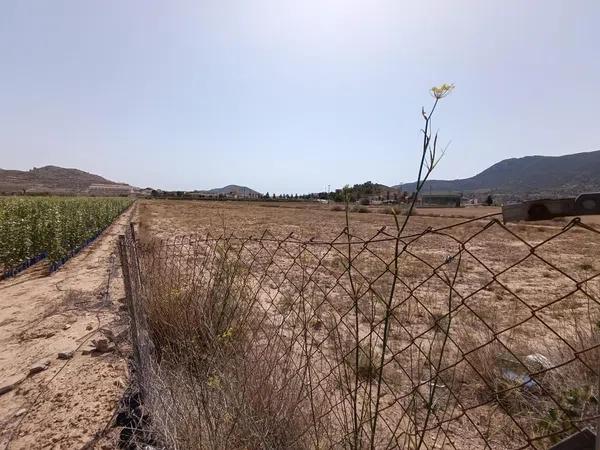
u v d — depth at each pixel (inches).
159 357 145.5
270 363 100.3
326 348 115.5
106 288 301.3
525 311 246.4
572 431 85.7
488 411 110.7
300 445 87.6
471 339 156.3
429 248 612.4
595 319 145.7
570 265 483.8
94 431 116.0
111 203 1504.7
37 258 510.0
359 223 1300.4
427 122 52.0
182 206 2859.3
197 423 96.6
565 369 117.4
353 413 73.3
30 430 122.1
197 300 136.8
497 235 911.7
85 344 183.0
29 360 175.5
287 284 238.1
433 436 101.4
